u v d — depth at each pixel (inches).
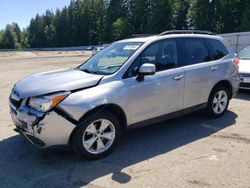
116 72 187.6
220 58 252.1
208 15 2239.2
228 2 2149.4
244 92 374.0
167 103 210.4
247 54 394.9
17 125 179.3
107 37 3440.0
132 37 239.9
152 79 198.7
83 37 4153.5
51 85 173.6
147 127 238.7
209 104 248.4
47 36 4884.4
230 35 838.5
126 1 3319.4
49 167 173.2
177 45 221.9
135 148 197.8
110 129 185.0
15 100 181.8
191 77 222.7
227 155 185.3
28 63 1053.8
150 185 151.9
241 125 241.1
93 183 155.0
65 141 169.5
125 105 185.8
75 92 170.7
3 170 170.6
